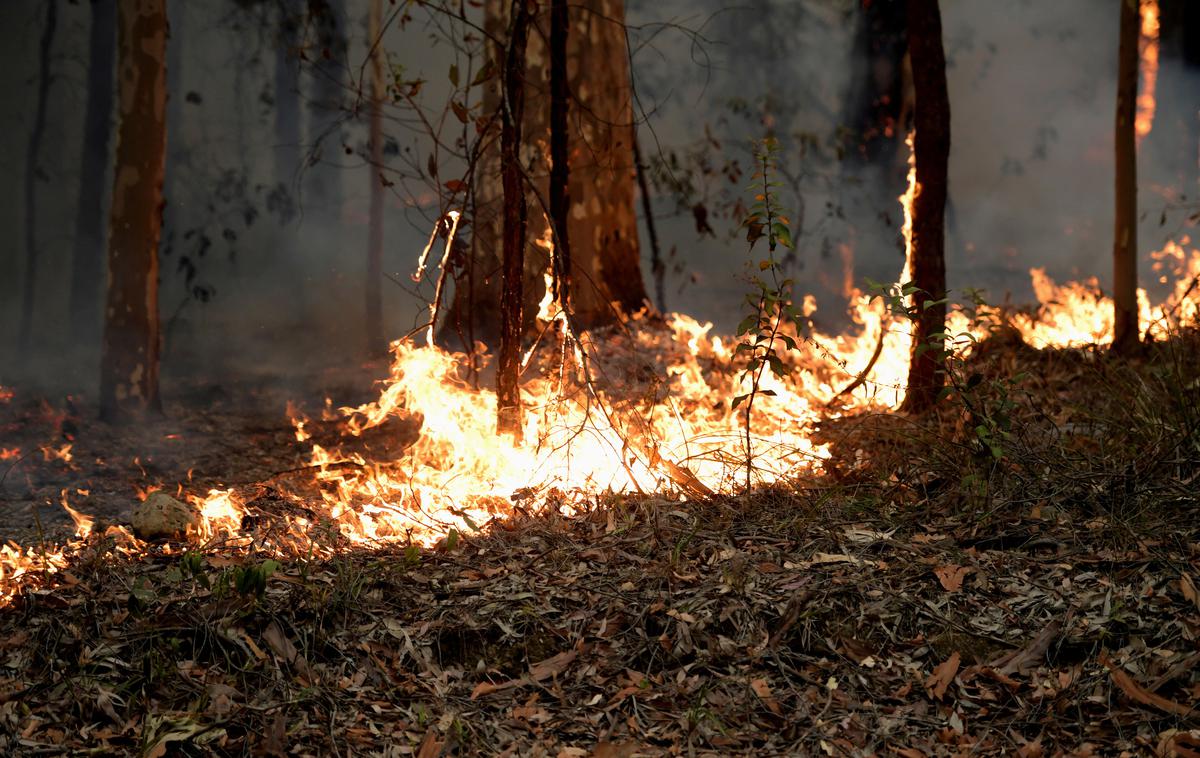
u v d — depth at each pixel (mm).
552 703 4086
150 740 3754
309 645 4309
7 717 3879
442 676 4230
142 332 9086
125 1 8930
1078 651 4164
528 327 10633
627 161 11539
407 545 5215
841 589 4512
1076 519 5012
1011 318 10094
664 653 4277
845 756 3756
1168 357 6699
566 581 4730
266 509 5832
